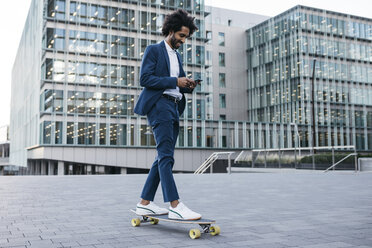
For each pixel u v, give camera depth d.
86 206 5.04
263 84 50.06
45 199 5.86
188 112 38.69
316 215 4.31
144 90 3.60
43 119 32.72
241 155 25.36
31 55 43.69
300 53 45.28
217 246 2.69
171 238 2.98
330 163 19.19
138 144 35.50
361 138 48.25
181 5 39.31
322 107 45.97
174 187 3.39
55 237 3.00
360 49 49.81
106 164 33.94
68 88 33.66
